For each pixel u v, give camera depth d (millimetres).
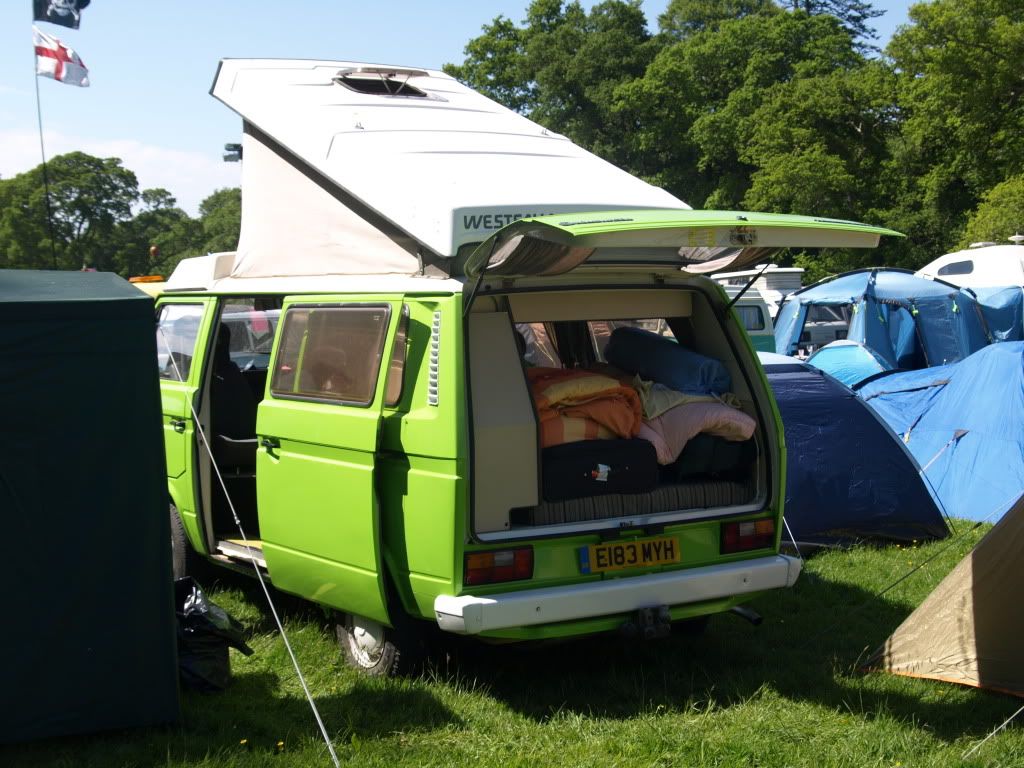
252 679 5496
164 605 4730
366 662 5586
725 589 5320
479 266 4793
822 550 8273
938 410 10102
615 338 6148
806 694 5348
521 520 5074
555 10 63625
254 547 6441
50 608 4539
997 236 34781
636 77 59656
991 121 41469
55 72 9555
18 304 4449
